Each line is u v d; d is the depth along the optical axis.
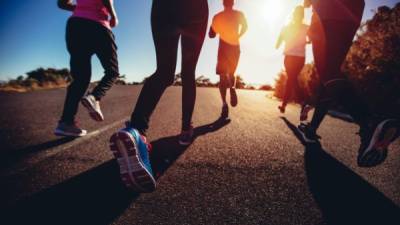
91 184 1.68
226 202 1.50
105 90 2.87
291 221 1.33
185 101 2.46
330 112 5.81
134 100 6.89
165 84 1.75
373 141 1.81
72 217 1.30
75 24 2.73
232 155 2.34
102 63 2.95
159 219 1.31
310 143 2.86
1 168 1.93
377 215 1.41
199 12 1.94
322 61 2.29
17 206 1.40
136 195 1.55
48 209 1.37
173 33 1.79
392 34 5.47
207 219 1.32
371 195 1.65
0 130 3.14
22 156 2.19
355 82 5.81
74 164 2.02
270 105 7.25
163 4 1.78
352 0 2.19
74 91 2.78
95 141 2.68
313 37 2.37
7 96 7.77
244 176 1.88
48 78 15.21
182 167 2.02
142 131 1.62
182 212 1.38
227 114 4.39
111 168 1.95
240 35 4.60
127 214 1.34
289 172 1.98
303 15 4.84
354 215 1.40
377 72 5.41
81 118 4.07
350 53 6.34
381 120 1.82
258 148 2.60
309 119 4.74
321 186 1.75
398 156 2.53
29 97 7.40
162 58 1.76
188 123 2.55
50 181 1.71
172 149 2.47
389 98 5.29
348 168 2.13
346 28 2.19
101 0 2.82
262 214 1.38
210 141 2.80
